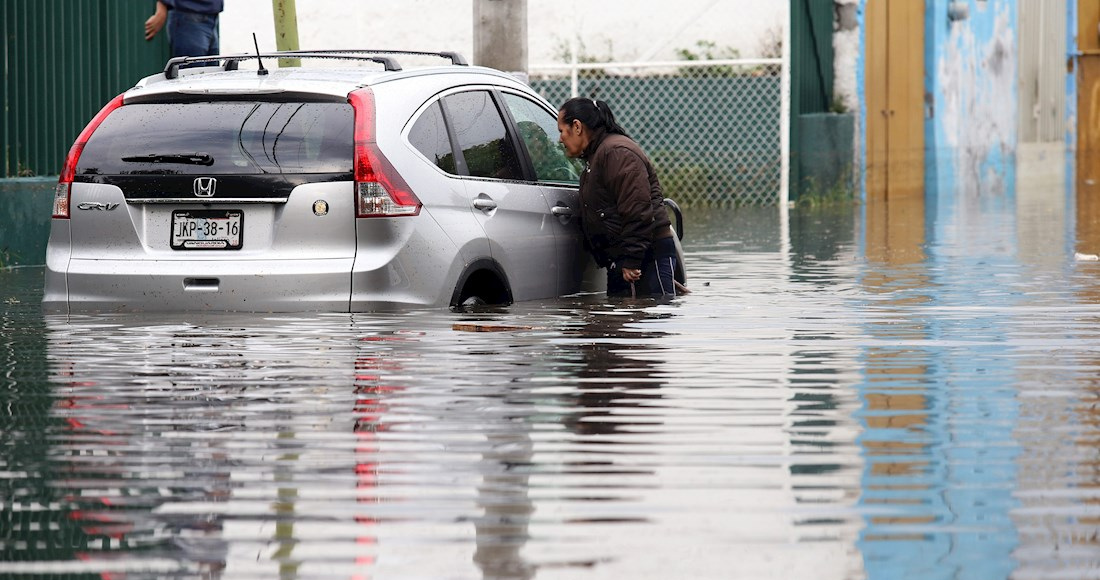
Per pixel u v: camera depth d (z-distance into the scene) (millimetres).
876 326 17688
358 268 17516
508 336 16719
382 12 47969
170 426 12141
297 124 17906
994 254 28172
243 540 8945
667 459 10805
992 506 9508
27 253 29219
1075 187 63906
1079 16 70812
